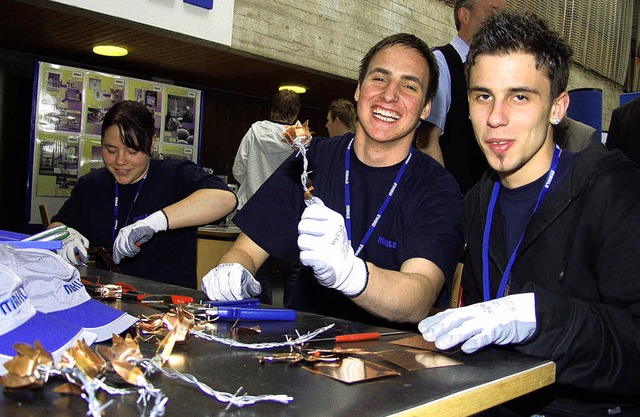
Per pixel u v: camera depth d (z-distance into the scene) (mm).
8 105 5039
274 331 1023
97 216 2303
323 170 1698
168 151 4977
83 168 4598
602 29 9164
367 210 1622
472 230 1421
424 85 1612
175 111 4996
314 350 858
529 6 7348
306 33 4945
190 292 1385
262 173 3785
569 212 1227
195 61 4988
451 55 2348
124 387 651
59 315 861
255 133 3766
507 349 1015
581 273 1208
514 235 1322
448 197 1552
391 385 724
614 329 1021
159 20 3953
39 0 3473
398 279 1281
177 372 689
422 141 2322
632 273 1119
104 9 3674
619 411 1195
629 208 1146
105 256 1979
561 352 981
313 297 1688
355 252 1589
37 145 4406
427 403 658
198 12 4176
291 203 1689
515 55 1175
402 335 1035
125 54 4820
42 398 610
